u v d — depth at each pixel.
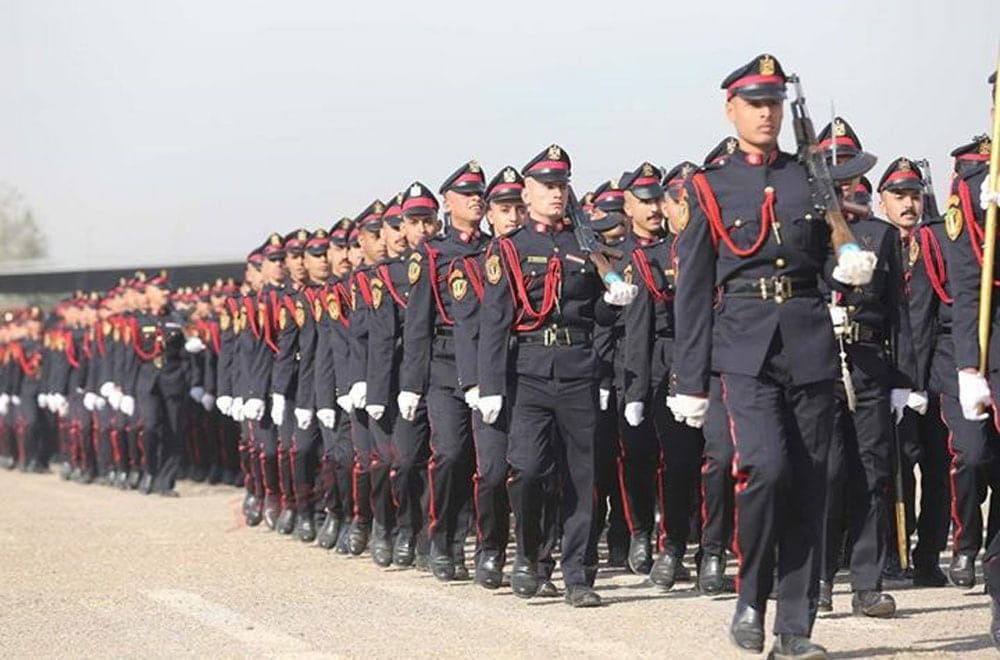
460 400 14.01
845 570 14.48
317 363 17.28
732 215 9.41
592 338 12.49
